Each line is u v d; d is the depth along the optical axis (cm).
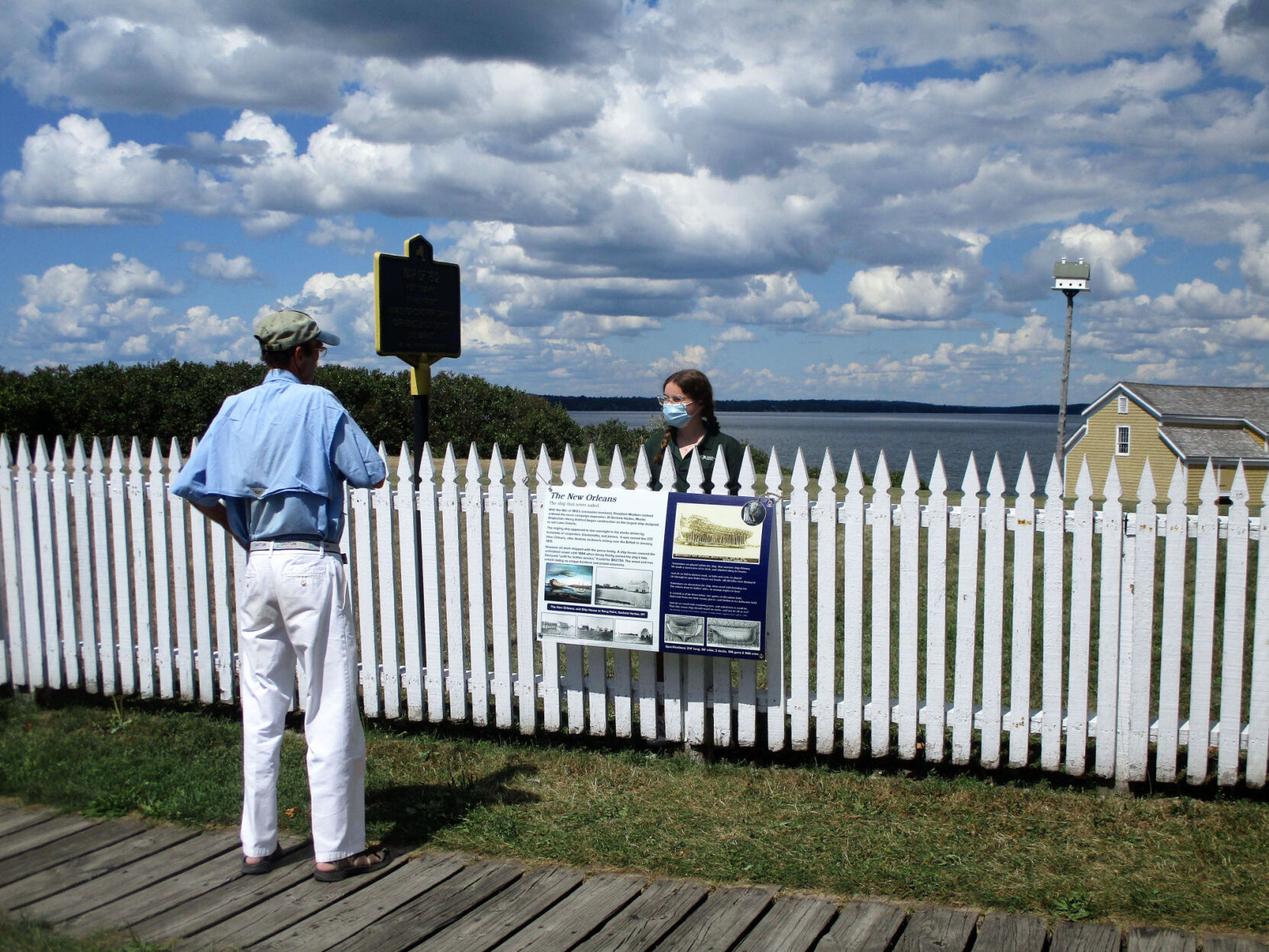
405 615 505
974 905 327
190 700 555
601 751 489
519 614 488
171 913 324
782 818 402
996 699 435
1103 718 422
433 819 401
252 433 342
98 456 554
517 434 2245
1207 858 361
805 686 453
